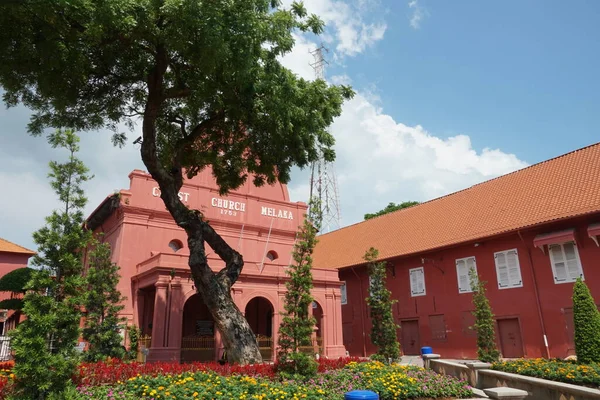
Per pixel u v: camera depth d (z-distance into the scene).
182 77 13.59
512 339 20.45
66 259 7.43
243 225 26.95
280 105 11.92
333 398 8.93
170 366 10.33
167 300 19.39
